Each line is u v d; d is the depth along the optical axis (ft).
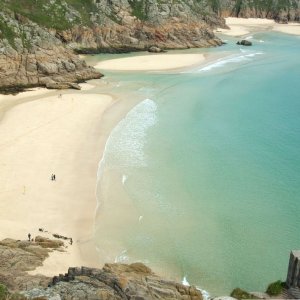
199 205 157.79
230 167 185.47
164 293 97.81
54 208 150.92
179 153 196.03
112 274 101.55
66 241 134.10
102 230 141.49
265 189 169.58
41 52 301.02
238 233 143.54
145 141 206.80
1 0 319.27
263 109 258.16
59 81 292.61
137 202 157.79
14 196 155.84
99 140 206.08
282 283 90.17
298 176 180.04
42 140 202.69
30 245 125.90
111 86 295.89
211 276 124.36
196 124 229.86
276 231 145.07
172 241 138.51
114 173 176.55
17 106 248.32
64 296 89.40
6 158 182.80
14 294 87.81
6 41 288.51
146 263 128.06
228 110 254.06
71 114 238.27
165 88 294.25
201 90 291.99
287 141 213.25
